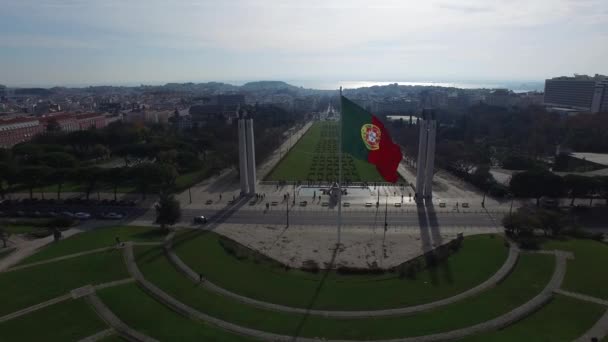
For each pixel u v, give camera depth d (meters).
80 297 83.88
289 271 99.62
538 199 154.00
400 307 82.19
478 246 112.44
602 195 151.38
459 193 173.50
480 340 70.31
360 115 98.81
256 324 75.69
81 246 111.06
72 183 187.50
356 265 103.44
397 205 156.38
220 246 114.75
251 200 165.12
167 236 120.38
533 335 71.62
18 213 144.62
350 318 78.12
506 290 88.25
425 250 113.56
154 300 84.00
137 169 161.25
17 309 79.06
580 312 79.06
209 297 85.50
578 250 107.50
